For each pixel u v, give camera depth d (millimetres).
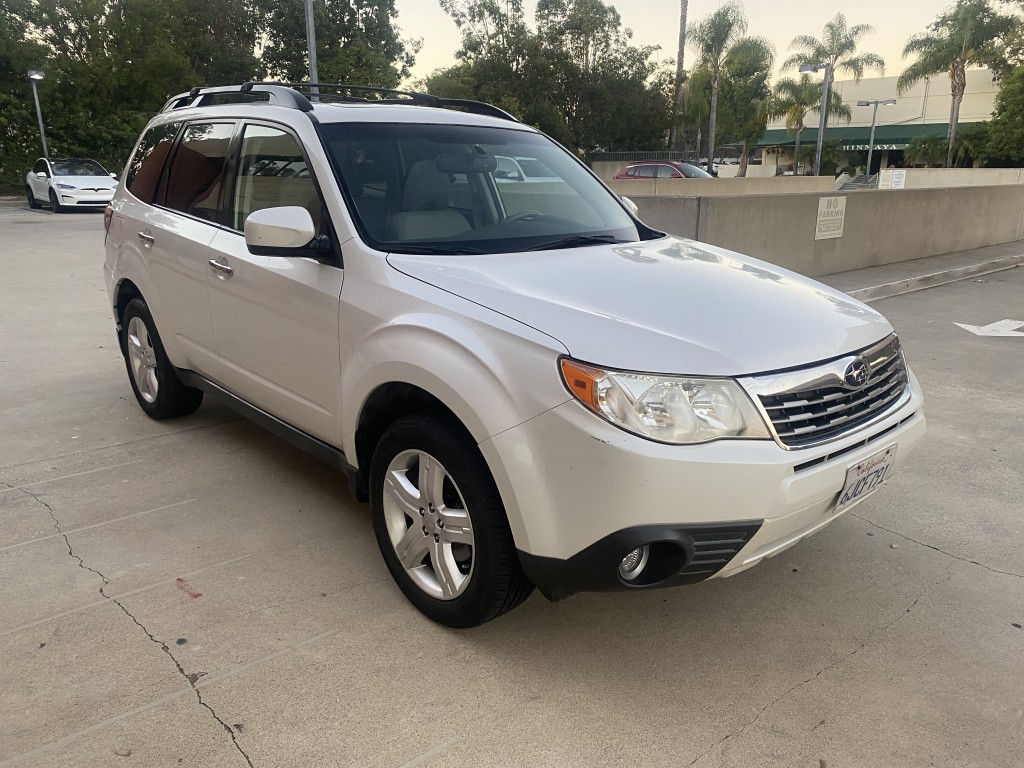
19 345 6672
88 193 20797
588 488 2238
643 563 2393
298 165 3301
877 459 2621
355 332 2883
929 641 2834
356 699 2455
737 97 49156
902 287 10234
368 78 39906
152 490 3877
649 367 2258
